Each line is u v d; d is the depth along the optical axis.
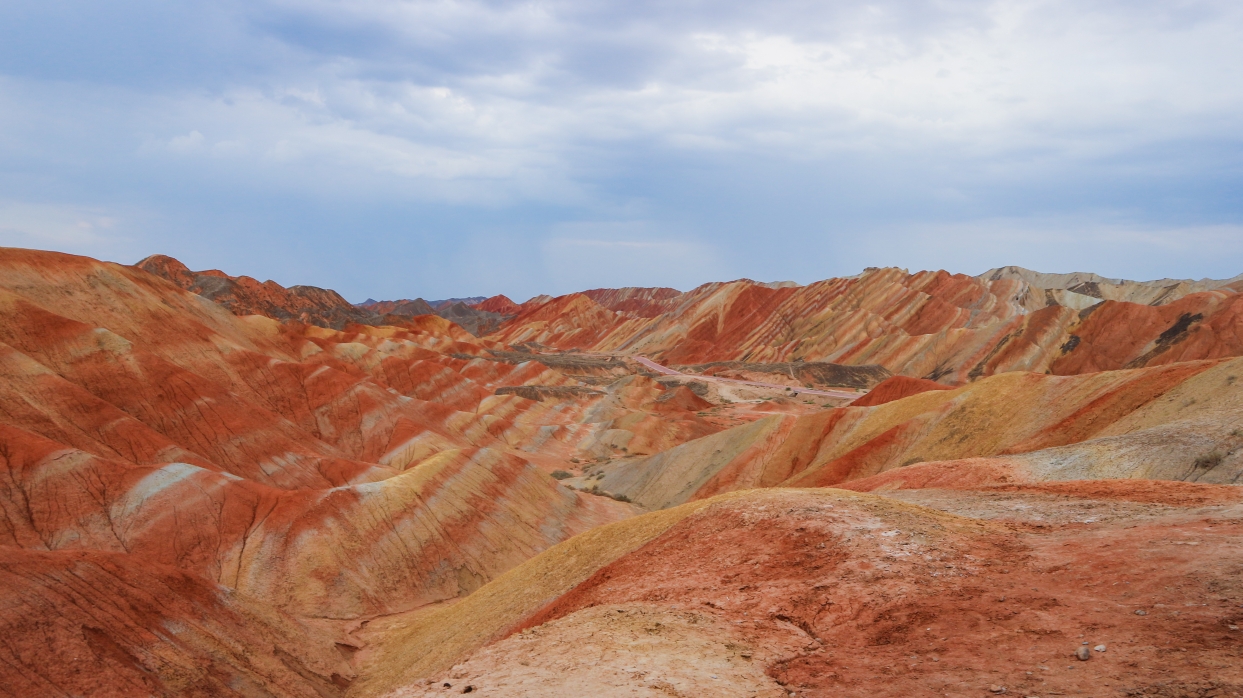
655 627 15.52
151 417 73.56
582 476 109.94
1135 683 9.40
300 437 84.38
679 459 93.06
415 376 149.38
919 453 63.44
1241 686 8.62
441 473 68.19
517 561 64.56
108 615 28.02
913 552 17.84
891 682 11.27
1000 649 11.76
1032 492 25.91
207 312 118.12
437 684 13.66
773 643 14.36
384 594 53.28
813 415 83.75
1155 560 14.26
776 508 23.34
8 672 24.19
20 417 59.56
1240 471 29.69
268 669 31.88
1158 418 44.91
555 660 13.75
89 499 50.97
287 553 52.75
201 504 54.31
